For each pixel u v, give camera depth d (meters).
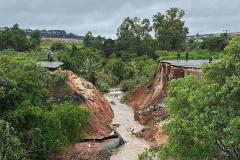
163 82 64.56
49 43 160.38
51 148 31.17
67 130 35.31
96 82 89.69
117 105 74.38
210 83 22.72
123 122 58.97
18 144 26.95
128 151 43.97
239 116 20.62
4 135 26.14
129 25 140.88
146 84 75.62
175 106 23.59
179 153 21.89
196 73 53.31
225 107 21.31
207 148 20.80
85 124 38.47
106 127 52.09
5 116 29.98
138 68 107.19
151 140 47.47
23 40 109.56
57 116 33.62
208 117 21.30
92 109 53.56
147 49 133.62
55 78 52.84
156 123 51.72
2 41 107.19
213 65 22.98
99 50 129.25
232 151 21.28
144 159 26.11
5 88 30.70
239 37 23.41
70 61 80.62
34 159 30.44
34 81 34.75
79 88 56.31
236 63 22.05
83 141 45.19
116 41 140.12
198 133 20.61
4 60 37.34
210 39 99.38
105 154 41.91
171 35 132.12
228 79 21.48
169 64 63.84
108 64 105.69
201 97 21.84
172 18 135.00
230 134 20.48
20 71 34.50
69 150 41.09
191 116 21.84
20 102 31.83
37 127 30.66
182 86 24.11
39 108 31.41
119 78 104.38
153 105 62.16
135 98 74.44
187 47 126.19
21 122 30.38
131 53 131.38
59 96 51.28
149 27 139.38
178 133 21.64
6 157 25.83
